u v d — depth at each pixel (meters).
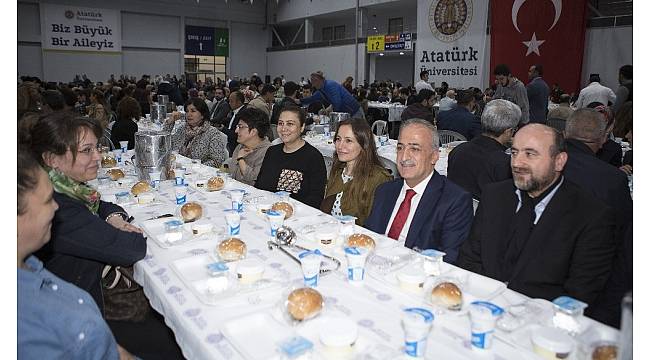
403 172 1.80
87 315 0.92
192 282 1.29
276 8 19.33
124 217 1.86
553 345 0.94
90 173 1.68
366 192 2.20
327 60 17.03
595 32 9.31
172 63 18.28
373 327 1.08
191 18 18.39
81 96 8.63
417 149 1.77
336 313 1.14
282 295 1.19
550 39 9.23
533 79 6.45
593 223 1.43
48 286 0.96
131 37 17.22
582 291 1.40
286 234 1.63
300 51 18.34
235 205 2.02
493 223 1.61
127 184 2.61
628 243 1.49
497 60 9.87
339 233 1.69
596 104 6.33
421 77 10.21
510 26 9.62
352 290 1.27
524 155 1.49
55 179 1.53
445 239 1.77
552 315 1.09
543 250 1.47
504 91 6.12
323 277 1.36
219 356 0.96
